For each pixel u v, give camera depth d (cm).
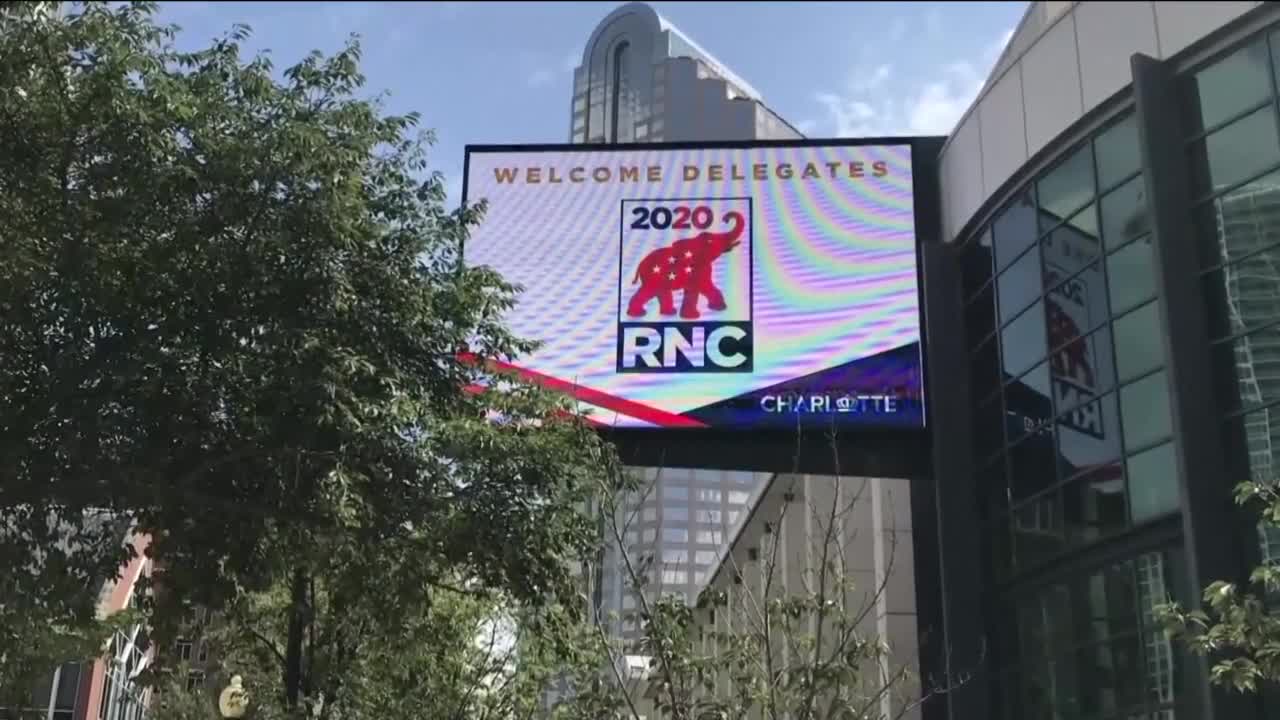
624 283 3138
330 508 1188
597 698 945
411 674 1881
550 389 1603
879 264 3086
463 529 1329
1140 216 2419
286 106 1300
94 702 4172
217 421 1227
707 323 3075
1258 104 2202
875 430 2944
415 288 1355
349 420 1158
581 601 1388
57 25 1143
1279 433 2023
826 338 3028
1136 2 2548
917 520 3141
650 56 14088
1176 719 2105
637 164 3250
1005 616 2762
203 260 1197
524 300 3148
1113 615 2341
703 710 920
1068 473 2538
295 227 1217
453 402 1430
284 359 1201
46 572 1193
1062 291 2639
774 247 3131
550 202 3241
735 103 13212
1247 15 2241
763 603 998
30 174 1133
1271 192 2139
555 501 1436
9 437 1126
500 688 2212
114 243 1160
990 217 2969
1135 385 2353
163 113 1180
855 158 3197
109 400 1181
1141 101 2339
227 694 1941
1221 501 2092
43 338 1155
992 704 2747
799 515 4209
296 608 1514
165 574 1306
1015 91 2906
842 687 976
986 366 2939
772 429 2962
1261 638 986
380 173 1431
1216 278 2216
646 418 3002
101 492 1166
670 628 944
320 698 1861
